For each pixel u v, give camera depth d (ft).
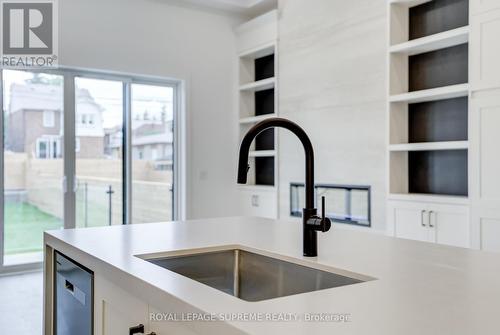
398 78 13.05
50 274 6.48
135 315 3.97
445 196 11.79
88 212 16.81
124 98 17.67
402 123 13.21
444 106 12.66
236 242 5.83
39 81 15.81
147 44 17.44
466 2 12.13
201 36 18.92
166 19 17.93
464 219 11.02
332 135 14.96
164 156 18.78
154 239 6.00
